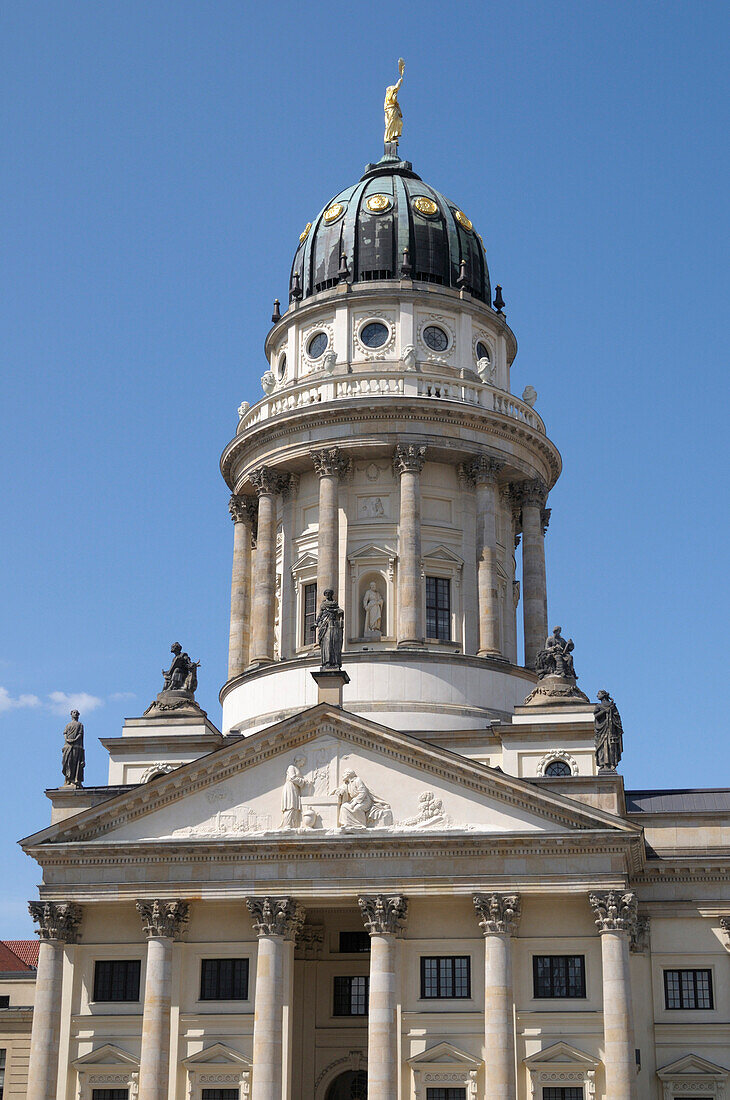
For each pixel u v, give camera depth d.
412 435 98.88
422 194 110.06
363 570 98.56
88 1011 78.94
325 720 79.44
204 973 78.75
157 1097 75.19
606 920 74.31
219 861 78.44
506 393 103.62
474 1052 74.94
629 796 88.12
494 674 95.25
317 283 107.94
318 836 77.38
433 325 104.88
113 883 78.81
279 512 103.19
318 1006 83.62
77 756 87.31
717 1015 79.50
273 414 102.06
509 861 76.19
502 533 103.38
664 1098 78.31
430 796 77.75
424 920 77.56
